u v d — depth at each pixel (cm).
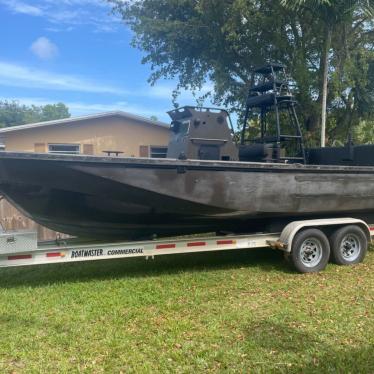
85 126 1599
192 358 367
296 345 391
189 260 734
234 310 484
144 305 504
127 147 1664
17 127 1495
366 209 718
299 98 1288
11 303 513
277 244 650
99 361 365
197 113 633
